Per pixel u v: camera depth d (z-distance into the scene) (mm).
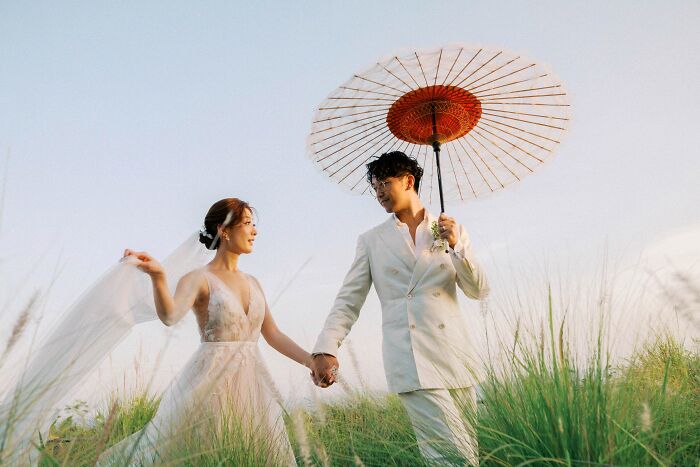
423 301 2736
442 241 2793
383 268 2906
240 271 3334
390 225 3012
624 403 1978
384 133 3344
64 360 2143
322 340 2848
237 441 2365
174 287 3117
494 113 3203
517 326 2230
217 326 2949
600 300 2068
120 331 2479
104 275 2545
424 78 2941
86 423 2350
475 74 2924
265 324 3307
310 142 3395
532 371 2139
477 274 2619
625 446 1783
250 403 2807
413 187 3057
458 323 2746
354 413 2508
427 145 3346
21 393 1744
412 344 2654
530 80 2973
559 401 1950
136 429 2619
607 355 2016
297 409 1995
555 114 3127
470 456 2213
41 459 1885
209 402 2688
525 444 1947
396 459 2404
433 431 2391
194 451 2193
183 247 3215
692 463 1900
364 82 3014
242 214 3225
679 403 2154
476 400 2541
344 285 3047
